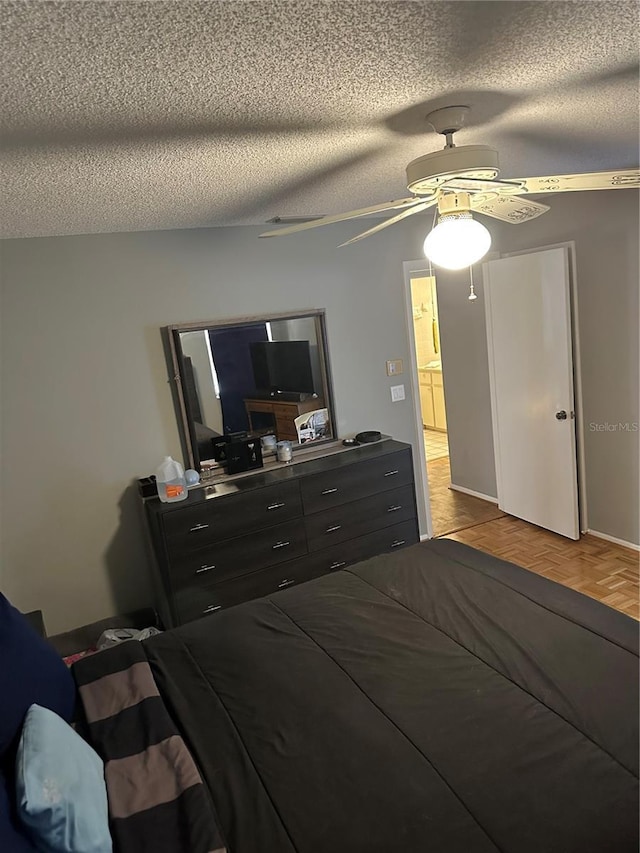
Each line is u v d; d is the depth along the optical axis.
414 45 1.19
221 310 3.46
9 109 1.28
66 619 3.26
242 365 3.53
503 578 2.24
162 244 3.27
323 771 1.47
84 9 0.89
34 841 1.20
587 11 1.12
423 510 4.34
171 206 2.59
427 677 1.75
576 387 3.91
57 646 3.18
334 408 3.87
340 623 2.10
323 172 2.26
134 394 3.28
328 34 1.09
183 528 3.03
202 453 3.45
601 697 1.56
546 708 1.57
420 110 1.64
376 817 1.32
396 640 1.95
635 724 1.46
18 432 3.04
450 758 1.45
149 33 1.00
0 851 1.08
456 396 5.04
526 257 3.94
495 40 1.21
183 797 1.40
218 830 1.31
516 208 2.09
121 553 3.34
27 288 2.98
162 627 3.42
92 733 1.68
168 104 1.36
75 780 1.33
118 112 1.38
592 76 1.51
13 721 1.46
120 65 1.12
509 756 1.43
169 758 1.53
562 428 3.92
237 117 1.51
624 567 3.61
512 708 1.58
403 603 2.17
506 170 2.74
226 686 1.84
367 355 4.00
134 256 3.20
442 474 5.87
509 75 1.44
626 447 3.73
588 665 1.69
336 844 1.27
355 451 3.74
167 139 1.62
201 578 3.11
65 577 3.22
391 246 4.00
